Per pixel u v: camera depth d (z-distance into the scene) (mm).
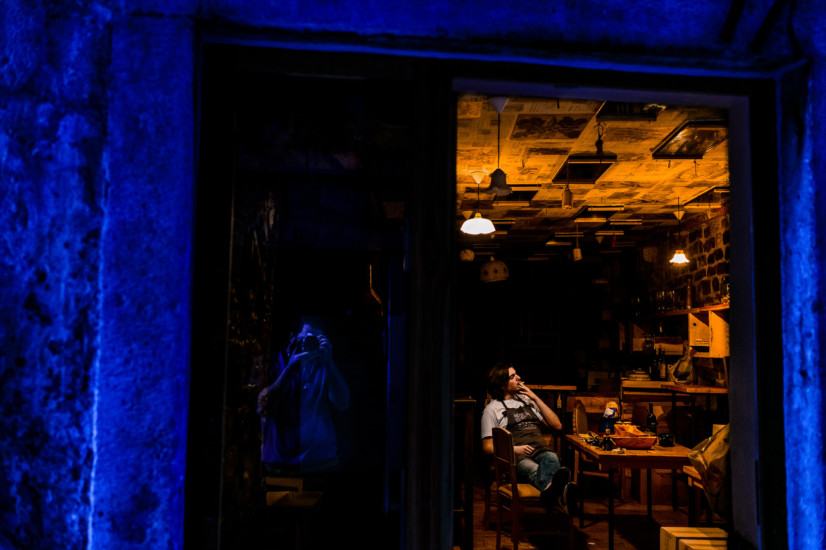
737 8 1878
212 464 1778
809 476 1865
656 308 9922
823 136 1925
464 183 6594
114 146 1724
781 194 1976
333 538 2533
